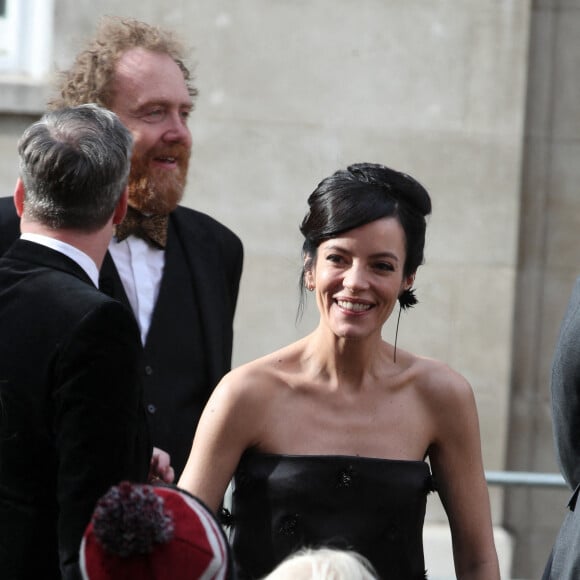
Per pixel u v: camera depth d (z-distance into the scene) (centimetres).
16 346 728
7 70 1731
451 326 1775
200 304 1031
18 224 974
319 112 1742
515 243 1778
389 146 1750
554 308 1812
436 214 1764
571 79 1798
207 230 1076
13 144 1723
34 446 720
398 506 805
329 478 798
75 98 1015
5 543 718
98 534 548
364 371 827
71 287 735
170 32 1058
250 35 1728
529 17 1761
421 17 1745
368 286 793
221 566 554
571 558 851
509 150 1767
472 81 1756
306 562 562
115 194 770
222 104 1731
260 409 812
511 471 1805
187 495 580
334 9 1736
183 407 1002
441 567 1750
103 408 702
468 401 847
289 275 1752
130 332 723
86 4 1688
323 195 800
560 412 882
